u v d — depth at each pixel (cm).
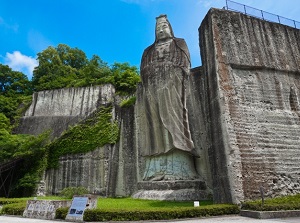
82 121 2473
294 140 1438
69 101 3572
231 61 1496
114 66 4353
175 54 2073
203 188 1778
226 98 1398
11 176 2391
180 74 2008
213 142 1424
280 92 1541
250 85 1490
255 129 1391
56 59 5088
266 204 1074
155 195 1720
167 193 1698
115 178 2162
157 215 1052
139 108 2247
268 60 1578
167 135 1873
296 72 1616
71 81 3916
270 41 1636
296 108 1538
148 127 1989
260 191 1150
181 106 1931
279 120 1462
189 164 1855
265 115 1448
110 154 2225
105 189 2095
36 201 1211
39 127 3328
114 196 2088
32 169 2367
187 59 2092
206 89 1568
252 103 1452
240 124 1370
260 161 1323
